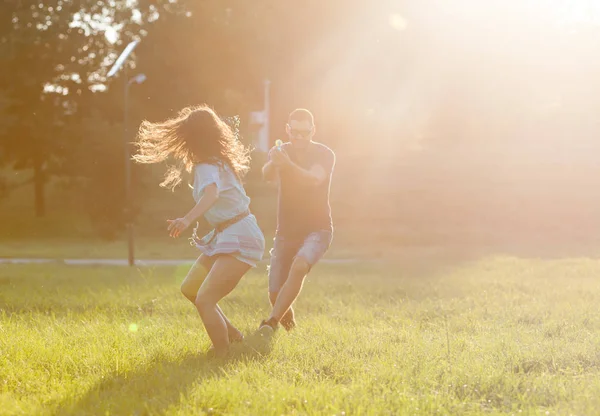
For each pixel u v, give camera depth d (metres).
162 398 4.47
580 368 5.36
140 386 4.82
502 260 20.27
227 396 4.48
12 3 36.81
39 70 37.72
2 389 4.86
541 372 5.29
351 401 4.39
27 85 37.00
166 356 5.78
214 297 5.79
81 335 6.69
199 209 5.49
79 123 38.19
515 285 12.40
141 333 6.78
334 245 31.08
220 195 5.76
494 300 10.14
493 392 4.71
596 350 5.96
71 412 4.25
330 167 7.19
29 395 4.71
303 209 7.23
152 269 16.95
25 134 37.62
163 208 38.28
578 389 4.70
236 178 5.82
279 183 7.32
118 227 35.62
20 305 9.57
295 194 7.23
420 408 4.29
